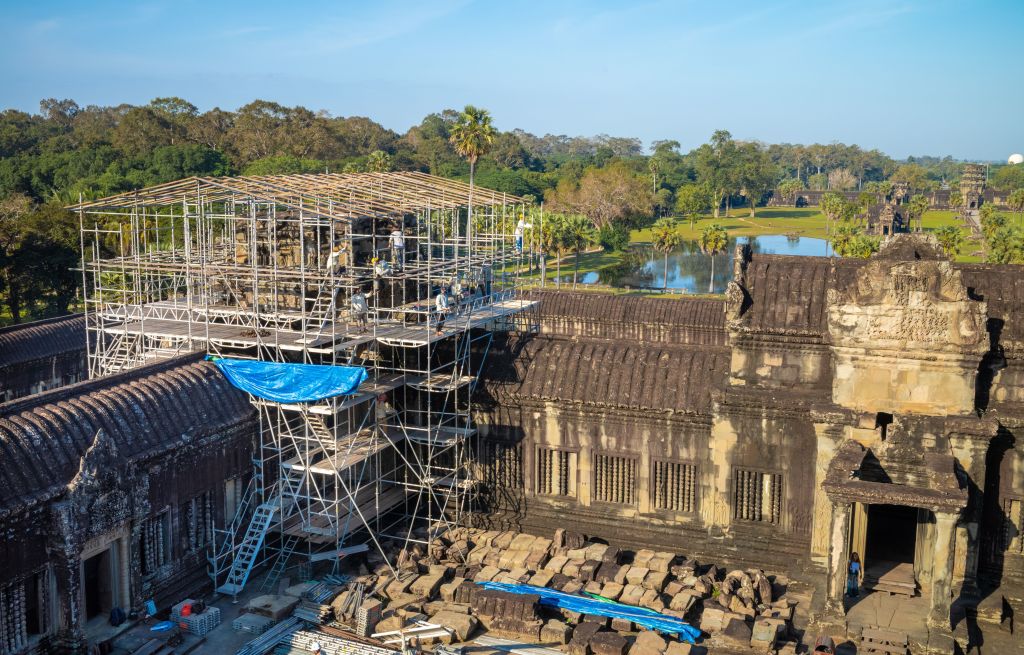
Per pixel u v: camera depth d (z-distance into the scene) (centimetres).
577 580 3369
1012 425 3164
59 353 5125
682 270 15288
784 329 3378
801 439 3425
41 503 2633
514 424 3884
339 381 3300
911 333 3136
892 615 3077
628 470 3747
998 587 3256
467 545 3694
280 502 3438
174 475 3150
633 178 18300
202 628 3028
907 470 3189
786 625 3036
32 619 2698
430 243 4041
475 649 2986
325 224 3800
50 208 8581
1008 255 11850
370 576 3388
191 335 3647
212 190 3966
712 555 3619
